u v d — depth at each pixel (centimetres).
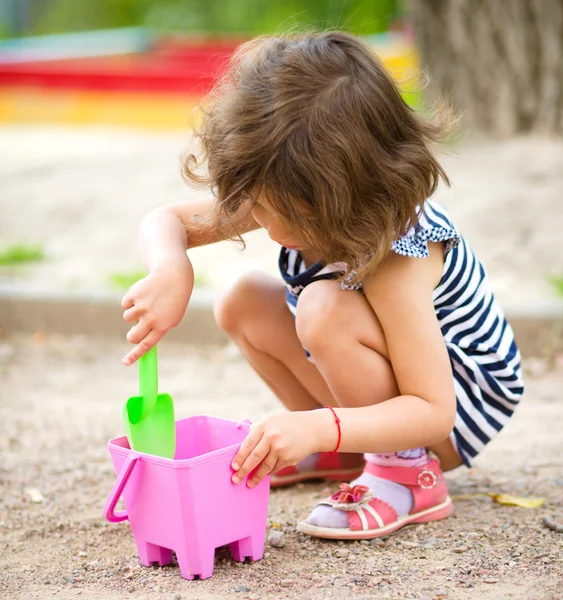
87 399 359
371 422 203
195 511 193
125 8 1847
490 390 230
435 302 223
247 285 246
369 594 189
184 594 190
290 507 244
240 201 196
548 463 276
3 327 457
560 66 557
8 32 1917
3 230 579
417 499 227
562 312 390
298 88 190
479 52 562
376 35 1262
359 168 190
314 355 218
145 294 211
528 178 521
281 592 191
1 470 279
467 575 198
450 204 509
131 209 596
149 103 1034
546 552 209
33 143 843
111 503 197
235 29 1573
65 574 205
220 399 356
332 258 197
